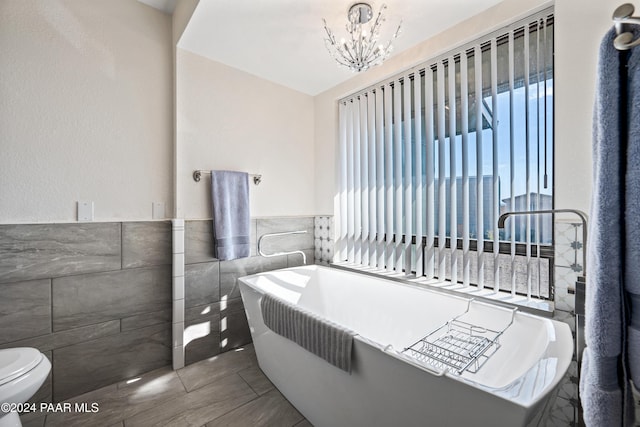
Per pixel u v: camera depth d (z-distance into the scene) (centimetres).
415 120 218
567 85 142
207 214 229
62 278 174
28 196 165
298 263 289
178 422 160
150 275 206
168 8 212
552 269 162
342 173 280
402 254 234
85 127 182
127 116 198
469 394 92
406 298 195
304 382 159
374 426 124
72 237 177
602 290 52
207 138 229
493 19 170
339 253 283
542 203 162
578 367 111
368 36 192
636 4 126
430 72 208
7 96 159
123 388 188
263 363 202
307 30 192
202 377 202
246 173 244
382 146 245
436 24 186
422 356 151
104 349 189
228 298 241
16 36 161
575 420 138
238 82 246
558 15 145
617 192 51
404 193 232
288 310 159
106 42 190
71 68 177
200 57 225
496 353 140
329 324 135
